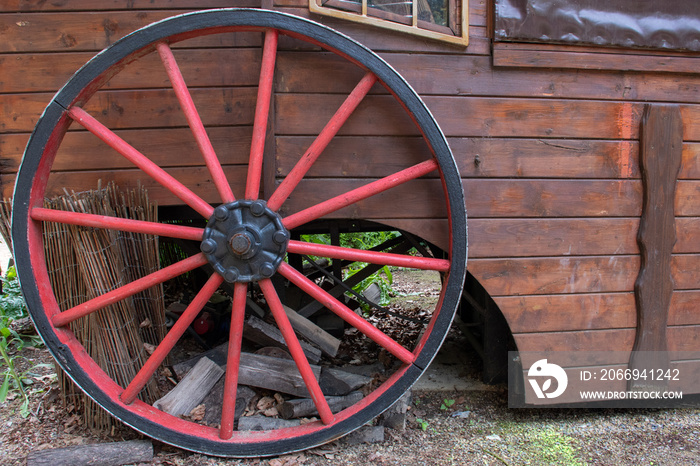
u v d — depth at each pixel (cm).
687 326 278
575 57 256
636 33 255
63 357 239
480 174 259
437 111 255
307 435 247
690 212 273
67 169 266
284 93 250
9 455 247
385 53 250
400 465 244
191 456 250
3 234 260
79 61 264
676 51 261
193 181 269
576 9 252
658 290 272
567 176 264
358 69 251
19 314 423
